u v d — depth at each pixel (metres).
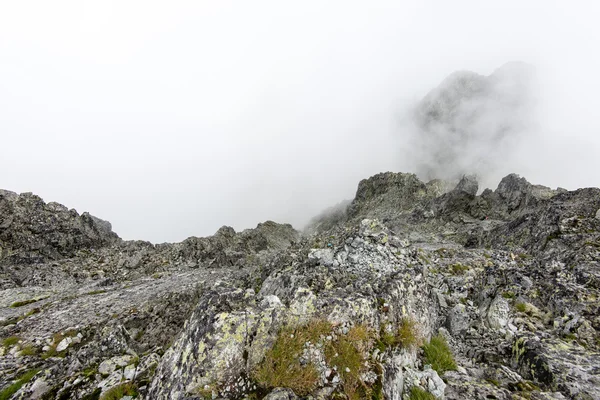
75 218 44.88
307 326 8.59
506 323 13.62
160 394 7.61
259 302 9.38
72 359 12.77
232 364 7.53
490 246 38.72
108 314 22.22
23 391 10.18
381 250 16.56
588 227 23.28
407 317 11.01
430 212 66.94
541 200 48.22
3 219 37.78
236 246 59.53
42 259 37.19
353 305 9.35
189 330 8.32
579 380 9.15
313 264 16.97
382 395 7.63
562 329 12.61
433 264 22.25
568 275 16.05
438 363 10.59
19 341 17.12
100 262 40.47
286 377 7.38
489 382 9.87
